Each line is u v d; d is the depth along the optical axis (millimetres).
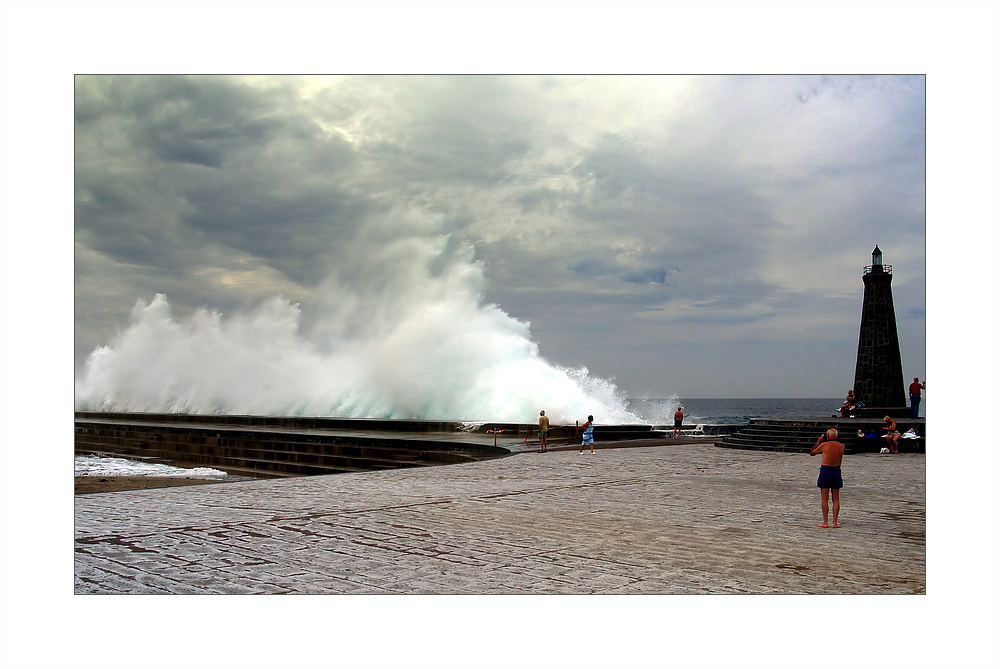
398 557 7863
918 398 28859
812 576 7113
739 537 9055
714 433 30844
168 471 27281
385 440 26484
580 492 13383
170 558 7773
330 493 13133
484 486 14305
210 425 40094
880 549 8359
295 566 7441
